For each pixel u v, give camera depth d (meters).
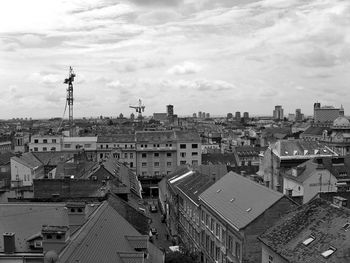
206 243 64.31
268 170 93.94
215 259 59.53
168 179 101.94
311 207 43.03
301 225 41.22
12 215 42.56
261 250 45.62
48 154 121.75
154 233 85.69
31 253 38.34
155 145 142.12
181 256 51.34
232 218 52.25
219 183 67.44
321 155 91.69
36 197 57.44
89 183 58.88
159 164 142.25
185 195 77.50
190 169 100.38
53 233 30.67
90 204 47.44
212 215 60.75
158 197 128.12
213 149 176.88
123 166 98.56
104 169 72.06
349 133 146.12
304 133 187.50
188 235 76.06
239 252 49.59
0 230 40.62
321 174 71.56
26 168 104.62
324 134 159.25
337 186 69.69
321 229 38.62
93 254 29.27
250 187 57.38
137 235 39.34
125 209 50.34
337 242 35.56
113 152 140.88
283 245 39.88
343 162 83.38
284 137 193.12
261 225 47.69
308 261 35.59
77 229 35.06
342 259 33.72
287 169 88.00
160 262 41.06
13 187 77.75
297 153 92.88
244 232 47.47
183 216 80.25
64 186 58.44
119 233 37.66
